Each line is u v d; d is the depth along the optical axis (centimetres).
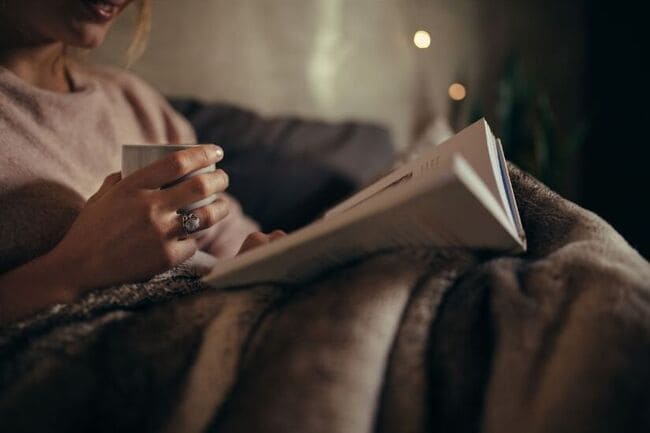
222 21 166
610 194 221
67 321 53
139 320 52
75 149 81
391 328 47
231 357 49
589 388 42
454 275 50
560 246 53
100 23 75
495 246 51
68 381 49
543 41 218
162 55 157
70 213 73
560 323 45
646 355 43
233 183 128
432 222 48
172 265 63
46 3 74
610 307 44
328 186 134
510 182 58
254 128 140
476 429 44
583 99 227
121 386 49
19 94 77
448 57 203
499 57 211
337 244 49
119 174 67
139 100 99
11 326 53
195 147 64
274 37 175
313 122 151
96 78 95
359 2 186
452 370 46
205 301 52
